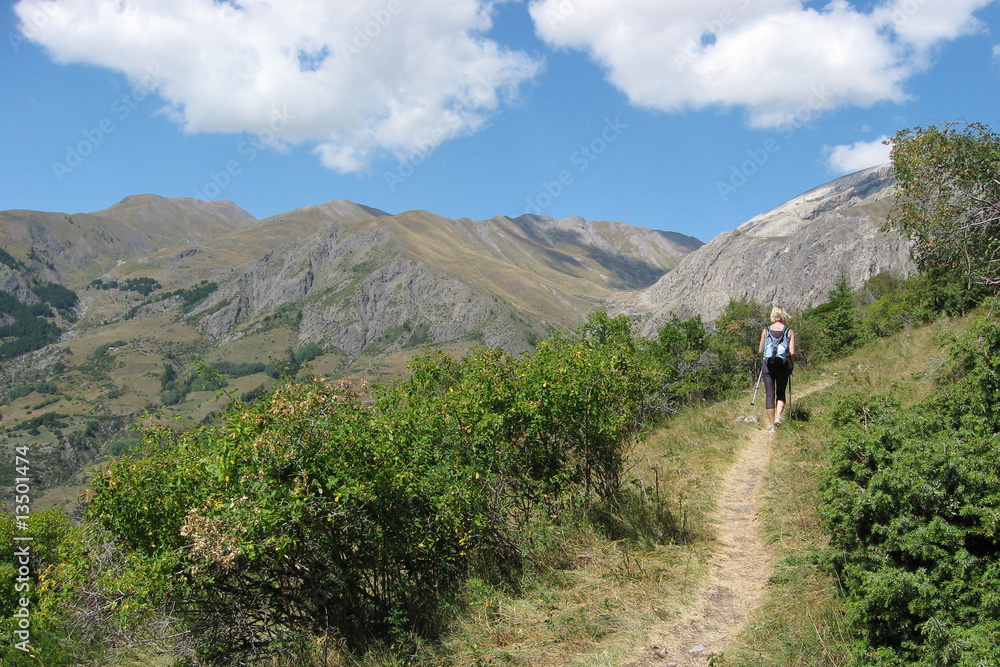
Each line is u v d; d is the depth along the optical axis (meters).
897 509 4.43
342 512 5.78
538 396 7.29
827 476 5.30
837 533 5.07
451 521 6.35
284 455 5.68
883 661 3.98
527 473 7.50
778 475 8.53
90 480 6.87
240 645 6.72
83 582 7.45
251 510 5.57
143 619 7.16
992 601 3.78
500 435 7.19
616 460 8.11
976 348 6.07
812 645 4.42
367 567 6.26
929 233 15.76
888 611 4.09
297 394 6.08
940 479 4.37
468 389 7.47
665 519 7.40
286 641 6.21
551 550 6.70
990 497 4.21
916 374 11.17
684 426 13.83
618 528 7.29
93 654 8.94
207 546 5.64
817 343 27.12
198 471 6.29
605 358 8.02
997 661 3.51
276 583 6.64
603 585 6.03
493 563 6.67
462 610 5.95
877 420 5.91
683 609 5.43
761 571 6.04
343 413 6.17
